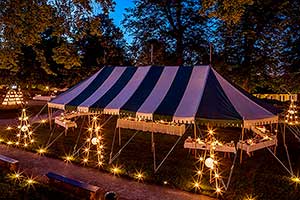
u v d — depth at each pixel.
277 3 16.17
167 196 6.32
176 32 19.06
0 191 6.07
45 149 9.85
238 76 16.97
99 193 5.78
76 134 12.53
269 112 7.38
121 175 7.54
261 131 9.98
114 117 18.55
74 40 7.45
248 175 7.66
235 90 7.67
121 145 10.79
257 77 17.81
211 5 6.27
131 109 7.48
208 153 9.56
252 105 7.38
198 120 6.61
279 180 7.30
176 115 6.85
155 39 19.36
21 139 11.26
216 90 7.44
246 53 17.16
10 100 20.62
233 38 17.09
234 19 6.21
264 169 8.19
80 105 8.25
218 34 17.95
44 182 6.86
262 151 10.26
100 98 8.36
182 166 8.28
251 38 16.23
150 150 10.10
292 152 10.22
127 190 6.63
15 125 14.54
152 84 8.37
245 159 9.21
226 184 6.96
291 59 18.11
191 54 19.52
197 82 7.82
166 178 7.29
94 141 8.92
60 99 8.98
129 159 8.90
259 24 16.67
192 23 19.09
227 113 6.77
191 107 6.98
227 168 8.26
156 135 12.68
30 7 6.16
